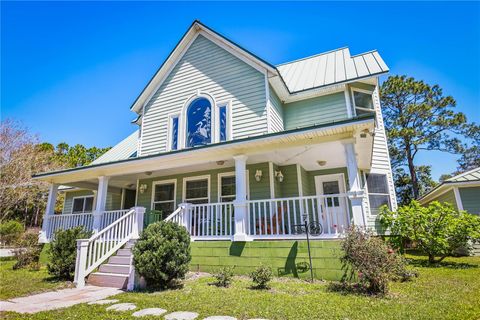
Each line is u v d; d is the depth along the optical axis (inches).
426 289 201.0
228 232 369.7
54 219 421.4
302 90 425.1
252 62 402.0
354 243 202.7
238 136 380.8
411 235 339.9
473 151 914.7
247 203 300.8
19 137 864.3
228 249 281.0
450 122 898.1
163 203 437.1
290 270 251.6
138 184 463.2
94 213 369.1
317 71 493.0
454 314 141.9
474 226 327.3
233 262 274.8
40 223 1091.9
